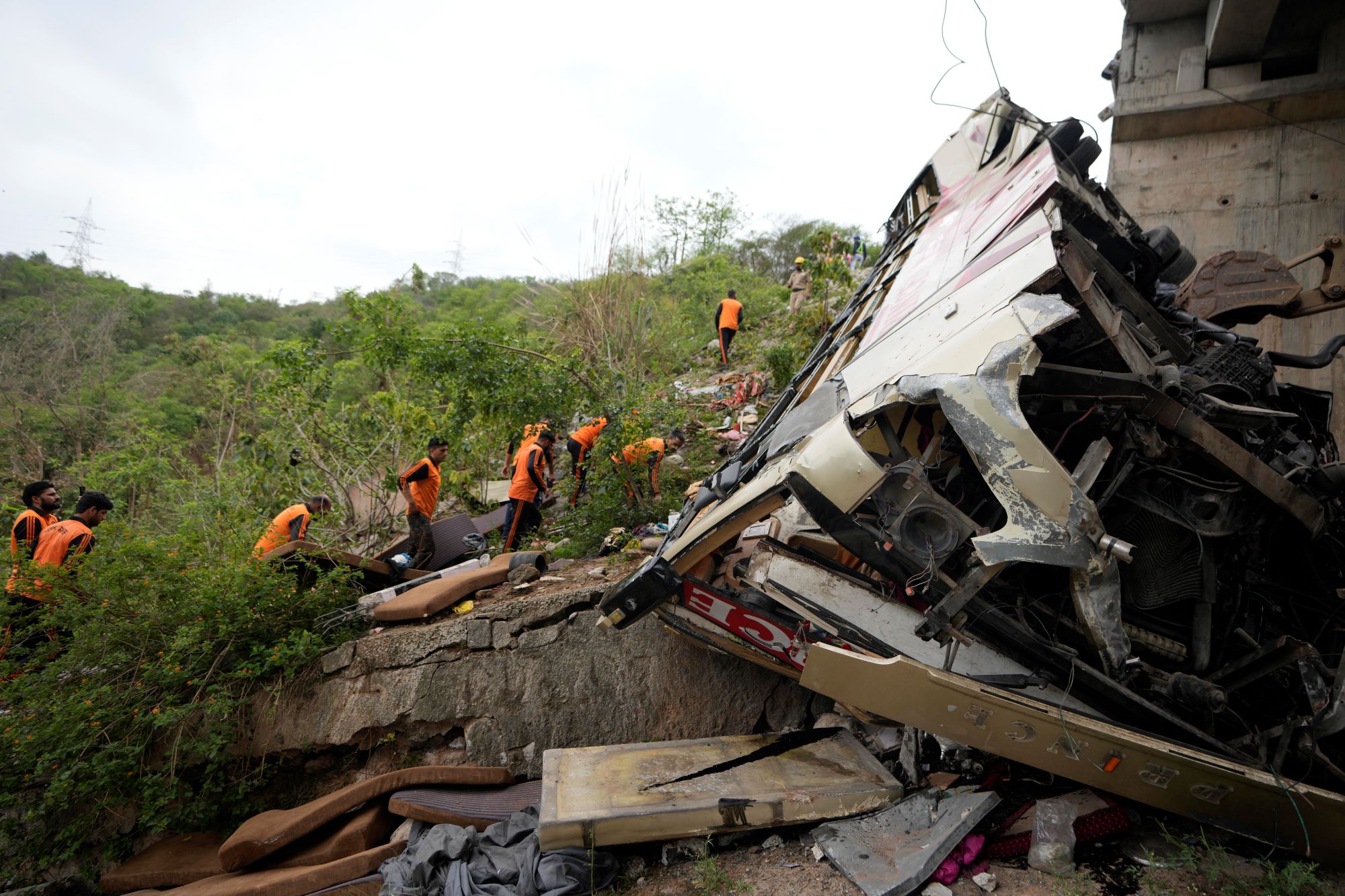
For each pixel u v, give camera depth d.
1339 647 3.42
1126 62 7.64
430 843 3.49
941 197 6.30
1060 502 2.72
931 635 2.88
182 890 3.60
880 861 2.96
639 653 4.42
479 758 4.28
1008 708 2.82
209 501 7.23
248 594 4.65
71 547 5.02
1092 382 3.13
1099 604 2.79
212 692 4.31
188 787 4.16
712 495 3.81
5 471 11.82
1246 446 3.29
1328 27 6.88
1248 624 3.40
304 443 7.46
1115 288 3.88
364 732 4.37
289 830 3.69
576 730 4.31
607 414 6.73
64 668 4.29
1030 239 3.50
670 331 11.34
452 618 4.59
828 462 3.00
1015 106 5.58
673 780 3.48
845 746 3.73
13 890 4.05
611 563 5.39
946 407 2.89
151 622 4.45
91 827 4.14
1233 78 7.25
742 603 3.66
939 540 2.91
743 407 8.94
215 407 11.64
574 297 9.92
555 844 3.21
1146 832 3.03
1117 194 7.77
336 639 4.69
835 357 5.14
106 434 13.52
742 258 19.45
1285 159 7.14
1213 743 2.87
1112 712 2.94
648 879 3.21
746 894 2.97
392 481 7.33
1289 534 3.40
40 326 19.89
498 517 7.36
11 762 4.01
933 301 3.98
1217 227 7.39
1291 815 2.69
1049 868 2.85
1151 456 3.08
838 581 3.53
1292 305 4.98
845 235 18.25
